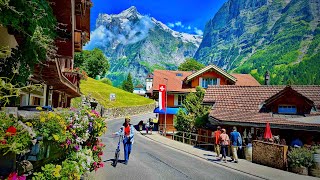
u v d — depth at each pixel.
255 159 17.83
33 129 4.90
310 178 13.98
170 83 46.00
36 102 16.48
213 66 44.09
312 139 20.50
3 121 3.94
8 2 5.64
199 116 30.28
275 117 22.06
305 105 22.20
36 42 6.74
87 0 11.08
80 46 15.20
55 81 15.06
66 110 8.32
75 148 7.50
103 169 12.96
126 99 77.75
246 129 23.30
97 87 83.19
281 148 16.03
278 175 14.31
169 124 43.69
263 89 27.47
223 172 14.43
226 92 28.47
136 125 48.16
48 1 7.69
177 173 13.28
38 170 5.35
